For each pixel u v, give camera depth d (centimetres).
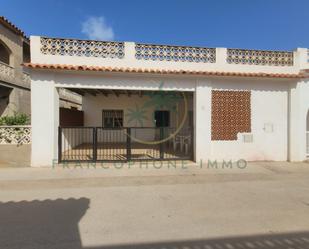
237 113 934
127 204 490
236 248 323
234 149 934
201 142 905
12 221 405
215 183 654
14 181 657
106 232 365
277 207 475
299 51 959
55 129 844
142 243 334
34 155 820
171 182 662
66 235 355
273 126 959
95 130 888
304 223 401
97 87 846
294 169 825
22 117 926
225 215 434
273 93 958
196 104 902
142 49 877
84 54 851
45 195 546
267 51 945
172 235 357
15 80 1271
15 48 1310
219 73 861
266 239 347
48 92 821
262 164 899
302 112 953
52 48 837
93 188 603
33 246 324
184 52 898
